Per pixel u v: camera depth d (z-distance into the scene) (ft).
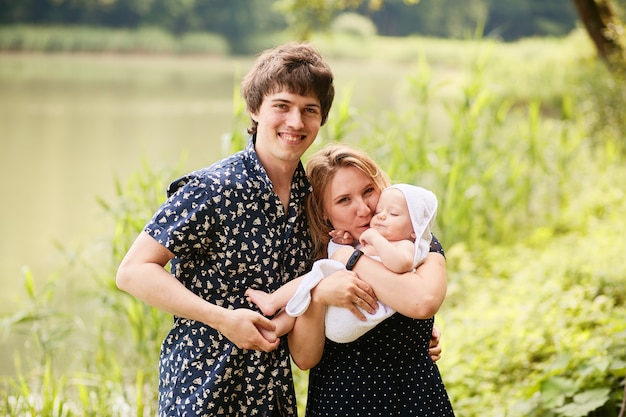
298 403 15.66
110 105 76.28
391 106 66.90
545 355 15.96
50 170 45.96
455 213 24.93
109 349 19.45
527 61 74.90
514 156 28.17
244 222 9.27
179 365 9.34
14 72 110.93
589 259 20.54
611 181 29.30
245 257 9.27
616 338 13.76
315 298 9.23
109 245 20.39
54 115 68.59
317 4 42.19
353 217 9.57
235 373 9.27
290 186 9.63
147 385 17.40
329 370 9.66
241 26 192.85
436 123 56.29
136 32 179.22
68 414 15.21
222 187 9.18
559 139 30.48
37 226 33.22
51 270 26.63
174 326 9.52
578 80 39.14
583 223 26.40
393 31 201.46
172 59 173.78
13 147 53.31
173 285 8.99
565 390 12.93
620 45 31.73
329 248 9.68
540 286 19.44
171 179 21.21
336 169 9.59
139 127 62.13
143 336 18.12
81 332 20.63
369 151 12.80
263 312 9.18
